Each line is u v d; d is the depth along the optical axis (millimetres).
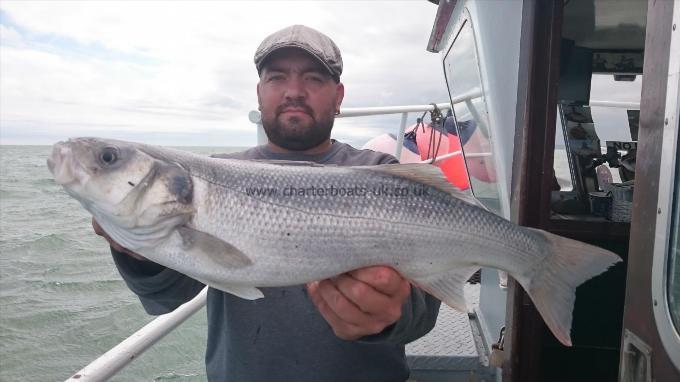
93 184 586
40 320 2488
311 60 792
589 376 996
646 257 433
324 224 598
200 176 603
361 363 681
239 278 593
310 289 581
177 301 694
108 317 2531
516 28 822
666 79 403
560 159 1167
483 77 914
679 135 388
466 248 617
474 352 1047
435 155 1817
